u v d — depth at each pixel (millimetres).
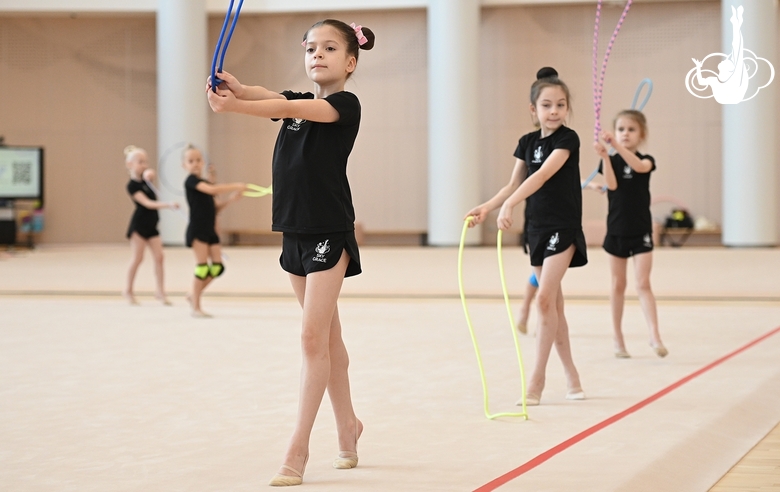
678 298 8203
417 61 19500
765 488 2561
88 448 3010
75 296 8945
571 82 19000
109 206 20203
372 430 3285
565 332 3932
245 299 8656
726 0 17656
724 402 3699
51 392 4039
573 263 4020
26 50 20062
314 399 2609
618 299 5098
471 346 5508
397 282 10188
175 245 18578
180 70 18516
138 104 20078
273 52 19750
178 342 5711
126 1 19031
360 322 6730
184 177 18547
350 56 2783
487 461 2795
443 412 3604
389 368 4703
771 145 17281
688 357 5004
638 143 5262
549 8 19031
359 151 19750
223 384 4234
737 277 10453
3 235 17562
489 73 19297
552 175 3852
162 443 3076
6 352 5277
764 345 5371
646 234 5062
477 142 18219
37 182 17516
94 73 20078
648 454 2840
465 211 18203
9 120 20141
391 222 19734
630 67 18812
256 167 20141
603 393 3988
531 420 3439
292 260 2746
